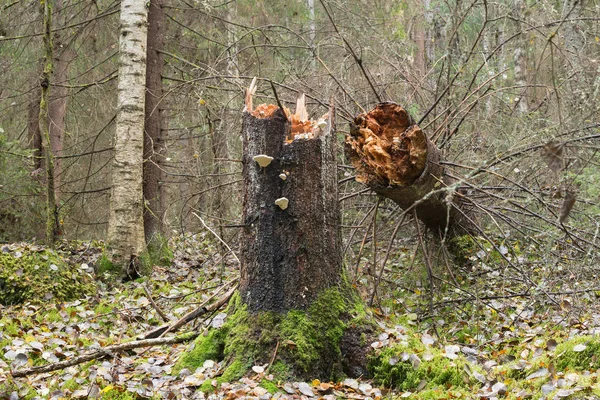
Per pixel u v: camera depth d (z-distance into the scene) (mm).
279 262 4020
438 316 5297
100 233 12320
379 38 8938
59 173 10359
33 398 3695
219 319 4219
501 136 7270
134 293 6980
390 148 4906
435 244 6414
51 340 4852
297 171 4012
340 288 4133
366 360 3928
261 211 4055
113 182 8164
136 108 8266
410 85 7586
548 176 6617
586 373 3455
